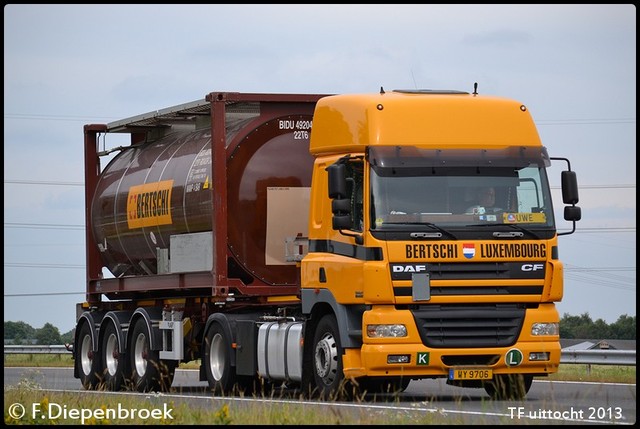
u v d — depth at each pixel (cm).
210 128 4291
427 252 3294
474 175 3356
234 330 3922
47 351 8112
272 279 4009
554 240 3381
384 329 3294
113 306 4928
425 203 3322
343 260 3406
